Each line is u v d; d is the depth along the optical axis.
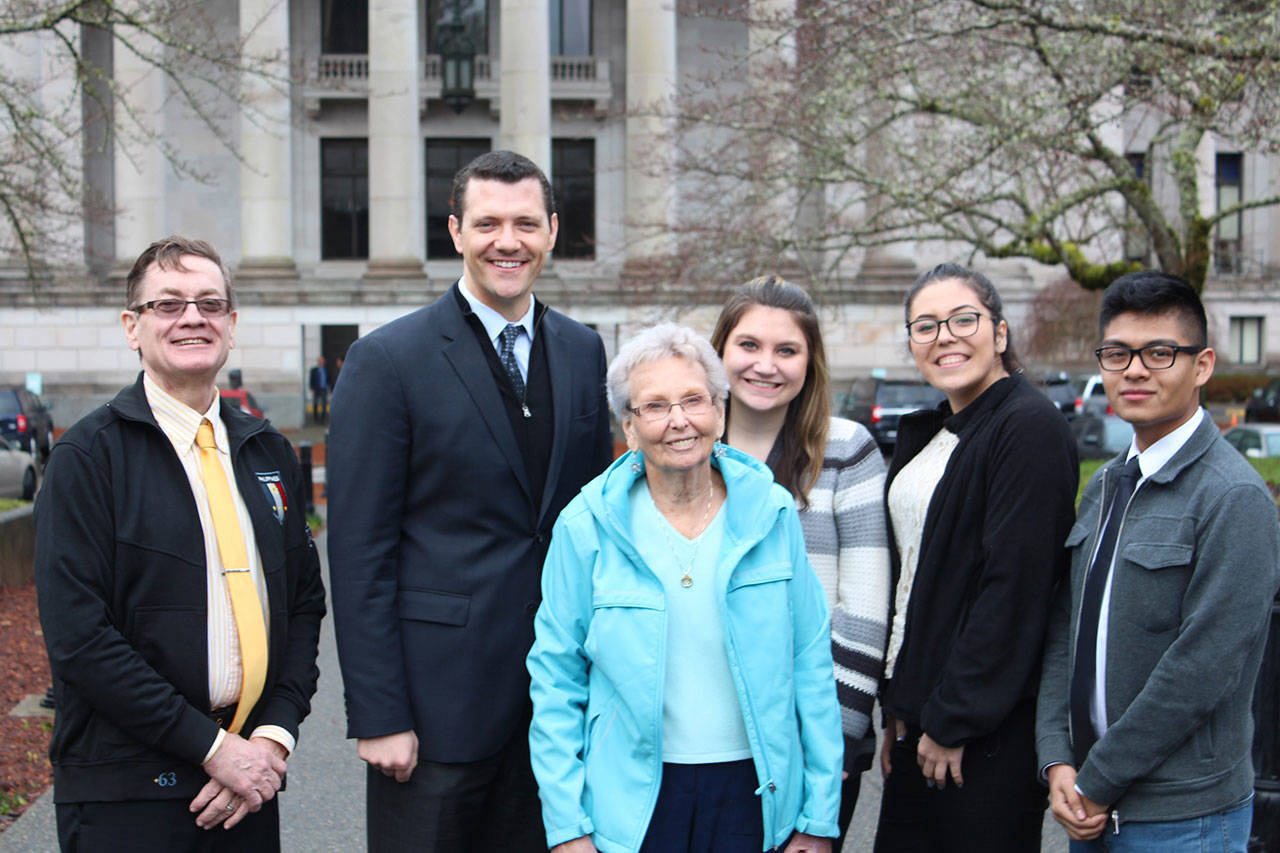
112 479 3.58
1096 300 34.47
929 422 4.36
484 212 4.05
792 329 4.14
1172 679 3.30
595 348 4.48
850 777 4.15
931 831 4.24
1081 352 36.69
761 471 3.72
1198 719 3.30
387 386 3.99
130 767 3.51
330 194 41.47
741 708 3.50
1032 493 3.79
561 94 39.81
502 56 37.34
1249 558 3.28
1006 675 3.76
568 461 4.23
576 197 41.56
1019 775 3.89
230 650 3.68
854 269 38.72
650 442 3.58
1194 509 3.40
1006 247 14.61
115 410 3.66
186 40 12.38
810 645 3.69
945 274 4.14
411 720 3.89
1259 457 18.23
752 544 3.55
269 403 36.38
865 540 4.14
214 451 3.78
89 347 36.31
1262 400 32.81
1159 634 3.43
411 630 3.97
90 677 3.42
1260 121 9.57
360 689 3.82
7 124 14.04
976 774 3.90
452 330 4.12
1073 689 3.65
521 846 4.21
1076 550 3.73
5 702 7.82
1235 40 9.73
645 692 3.47
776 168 14.69
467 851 4.05
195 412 3.78
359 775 6.69
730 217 15.22
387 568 3.94
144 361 3.77
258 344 36.56
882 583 4.11
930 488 4.15
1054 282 35.72
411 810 3.96
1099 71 11.87
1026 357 35.97
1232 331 46.03
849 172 14.77
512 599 4.03
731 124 14.30
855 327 36.41
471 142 41.91
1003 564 3.77
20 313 36.06
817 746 3.63
